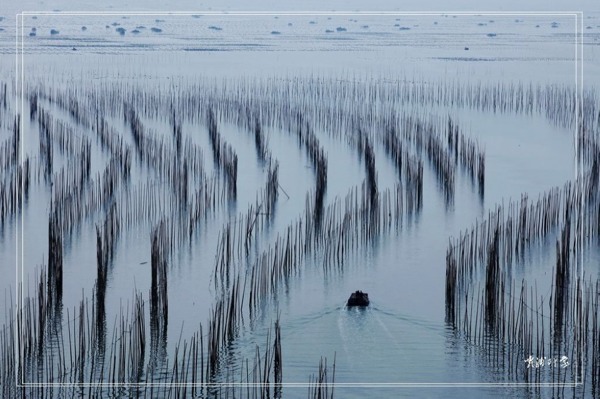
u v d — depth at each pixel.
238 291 24.80
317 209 33.66
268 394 19.62
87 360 21.92
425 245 30.95
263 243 30.94
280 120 49.62
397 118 48.81
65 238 31.20
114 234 31.12
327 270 28.39
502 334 22.70
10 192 33.97
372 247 30.69
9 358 20.75
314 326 23.53
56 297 25.86
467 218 34.09
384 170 40.69
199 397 19.94
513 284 27.06
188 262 29.08
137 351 21.52
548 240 30.75
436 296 26.23
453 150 43.94
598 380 20.64
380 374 20.92
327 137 47.28
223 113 51.84
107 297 26.14
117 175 37.28
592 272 28.05
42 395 19.97
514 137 47.06
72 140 43.44
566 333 23.33
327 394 19.98
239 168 41.06
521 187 37.97
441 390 20.41
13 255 29.77
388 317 24.19
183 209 34.19
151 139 41.44
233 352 22.31
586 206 33.16
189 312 25.00
